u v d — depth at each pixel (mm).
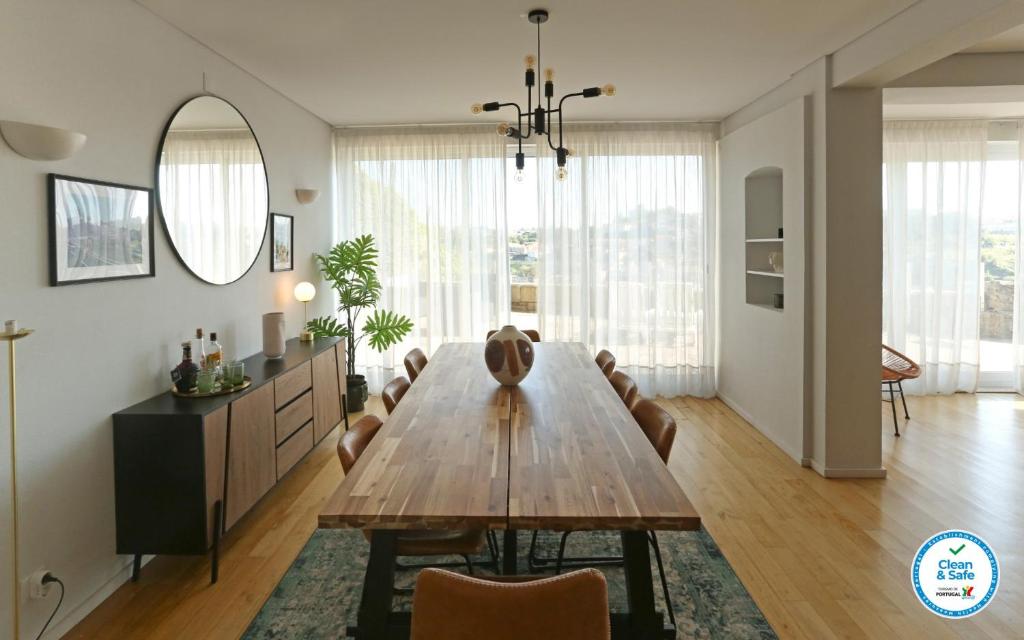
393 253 6066
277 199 4641
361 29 3379
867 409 4016
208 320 3615
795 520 3410
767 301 5391
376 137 6008
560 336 6133
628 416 2609
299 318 5051
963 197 6070
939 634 2414
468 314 6137
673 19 3312
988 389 6371
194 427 2719
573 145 6023
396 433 2381
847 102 3930
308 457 4543
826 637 2398
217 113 3715
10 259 2248
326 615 2568
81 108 2590
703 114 5727
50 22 2420
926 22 3025
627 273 6105
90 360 2637
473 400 2885
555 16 3248
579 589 1338
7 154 2234
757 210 5348
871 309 3988
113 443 2754
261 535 3311
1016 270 6207
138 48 2971
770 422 4844
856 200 3955
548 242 6090
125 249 2857
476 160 6027
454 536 2225
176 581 2848
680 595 2684
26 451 2322
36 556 2355
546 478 1911
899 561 2963
